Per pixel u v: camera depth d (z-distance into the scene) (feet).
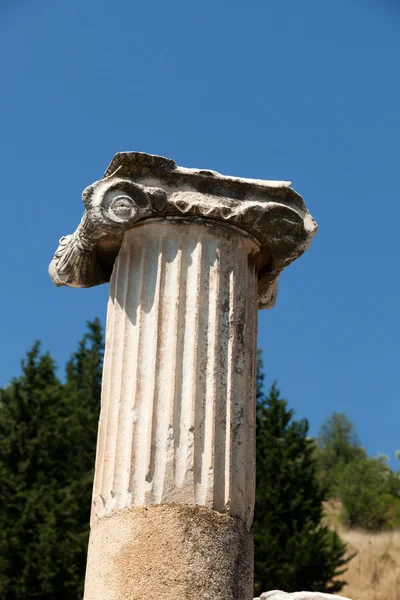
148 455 17.76
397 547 107.14
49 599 88.89
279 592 29.32
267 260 21.06
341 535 122.93
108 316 19.75
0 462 99.09
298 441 99.45
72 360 146.10
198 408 18.16
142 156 19.63
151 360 18.61
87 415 109.40
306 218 20.57
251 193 20.24
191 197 19.77
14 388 105.60
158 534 17.16
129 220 19.45
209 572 17.01
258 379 116.06
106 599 17.01
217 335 18.85
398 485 165.89
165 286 19.20
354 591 92.17
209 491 17.60
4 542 89.86
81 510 95.35
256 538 89.35
